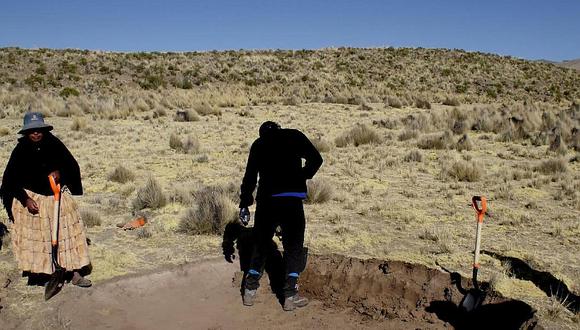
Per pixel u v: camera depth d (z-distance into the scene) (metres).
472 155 15.95
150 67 42.94
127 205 9.41
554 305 5.43
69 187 5.73
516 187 11.55
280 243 7.23
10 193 5.44
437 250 7.20
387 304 6.02
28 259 5.59
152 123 22.34
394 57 59.62
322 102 32.34
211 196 8.59
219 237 7.60
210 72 43.81
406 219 8.66
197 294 6.16
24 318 5.27
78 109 24.11
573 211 9.60
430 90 47.25
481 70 57.28
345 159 14.54
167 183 11.52
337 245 7.29
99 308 5.66
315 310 5.89
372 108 29.39
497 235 8.01
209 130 20.31
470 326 5.53
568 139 18.36
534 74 58.38
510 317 5.56
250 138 18.52
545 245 7.58
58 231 5.65
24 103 26.75
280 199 5.60
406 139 18.89
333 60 55.31
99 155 14.89
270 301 6.07
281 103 30.77
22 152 5.46
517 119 21.50
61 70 39.53
